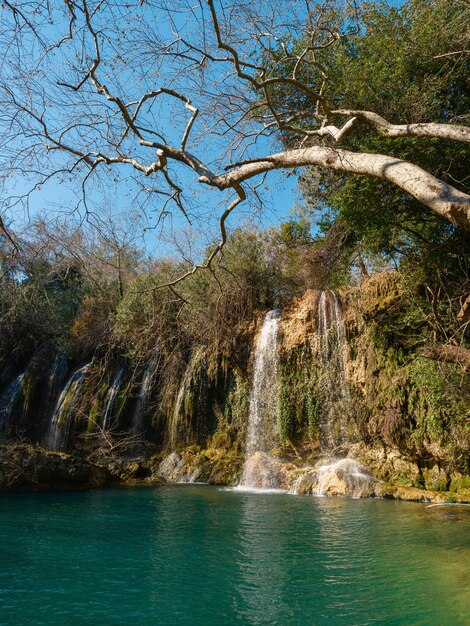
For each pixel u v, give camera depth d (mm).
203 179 5570
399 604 4578
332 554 6371
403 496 11602
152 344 20891
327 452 15609
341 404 15719
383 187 10258
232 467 15914
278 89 11375
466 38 9664
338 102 11414
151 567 5777
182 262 20672
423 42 10391
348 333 16000
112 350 22297
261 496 12281
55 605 4559
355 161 4512
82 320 23203
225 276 19469
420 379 11719
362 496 12133
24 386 21953
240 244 20516
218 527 8133
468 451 11258
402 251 12469
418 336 12516
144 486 14320
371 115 5102
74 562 5984
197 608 4504
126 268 23156
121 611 4426
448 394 11039
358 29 6777
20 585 5125
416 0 11039
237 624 4148
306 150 5051
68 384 21875
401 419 12727
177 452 18359
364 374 14844
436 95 10727
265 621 4207
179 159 5883
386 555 6297
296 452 16250
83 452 19750
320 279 17547
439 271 11094
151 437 20312
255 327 19016
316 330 17172
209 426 18969
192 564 5910
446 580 5246
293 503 10945
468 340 10953
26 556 6254
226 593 4898
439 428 11508
